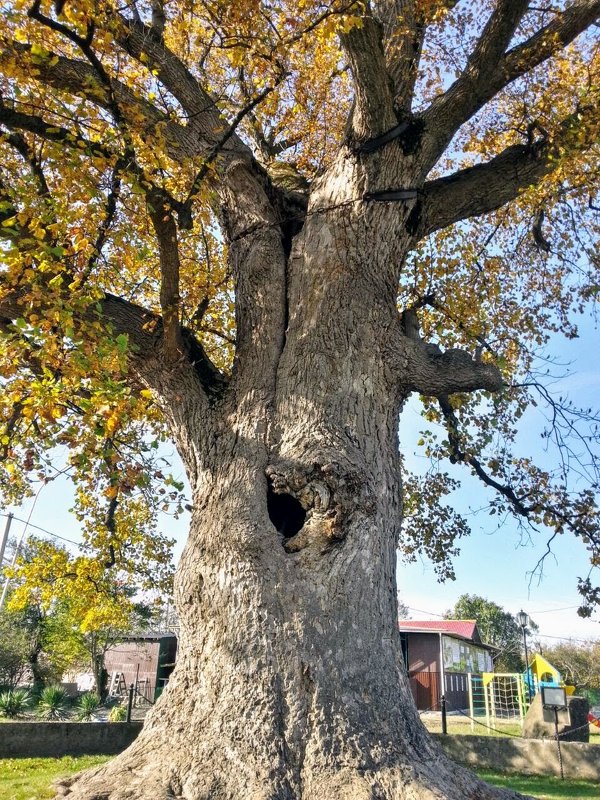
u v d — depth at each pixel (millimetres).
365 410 6164
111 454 5711
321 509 5504
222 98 7949
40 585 12867
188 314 10102
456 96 7219
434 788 4500
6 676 28828
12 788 7184
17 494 11547
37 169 6723
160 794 4367
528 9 7453
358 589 5371
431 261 11219
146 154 6191
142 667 29984
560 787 9906
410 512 12609
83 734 10992
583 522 9492
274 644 5098
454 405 11336
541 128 7906
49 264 5570
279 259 7129
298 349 6402
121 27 6480
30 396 5781
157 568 14008
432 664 28688
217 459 6098
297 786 4570
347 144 7012
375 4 7863
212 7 7250
